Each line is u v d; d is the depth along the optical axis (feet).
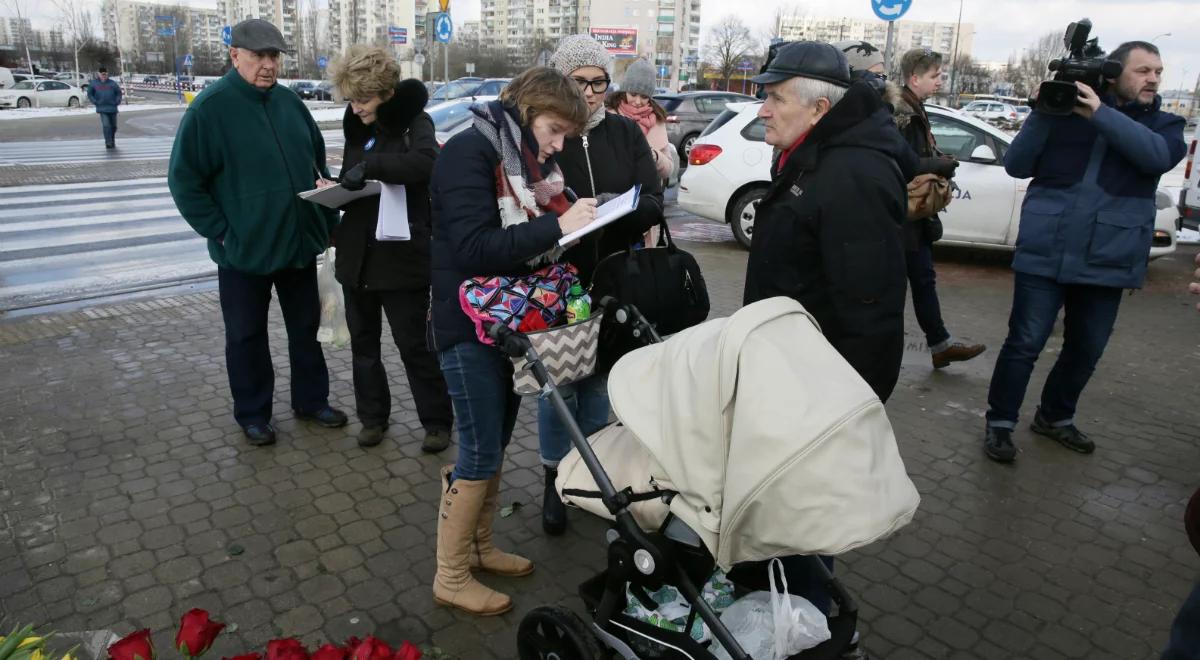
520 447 14.08
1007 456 13.71
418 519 11.66
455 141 8.51
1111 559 11.16
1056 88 11.95
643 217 10.09
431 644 9.18
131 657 5.33
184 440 13.79
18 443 13.48
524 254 8.08
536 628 8.18
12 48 234.58
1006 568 10.89
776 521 6.17
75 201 38.40
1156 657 9.27
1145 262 12.97
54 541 10.81
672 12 322.14
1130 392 17.02
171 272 26.14
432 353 13.34
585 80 10.31
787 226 7.89
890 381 7.84
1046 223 12.94
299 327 14.15
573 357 8.54
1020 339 13.41
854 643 8.56
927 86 15.97
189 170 12.28
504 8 365.61
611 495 7.18
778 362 6.42
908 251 17.01
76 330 19.35
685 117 60.39
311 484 12.53
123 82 189.67
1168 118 12.62
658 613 7.45
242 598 9.82
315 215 13.44
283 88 13.21
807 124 7.94
